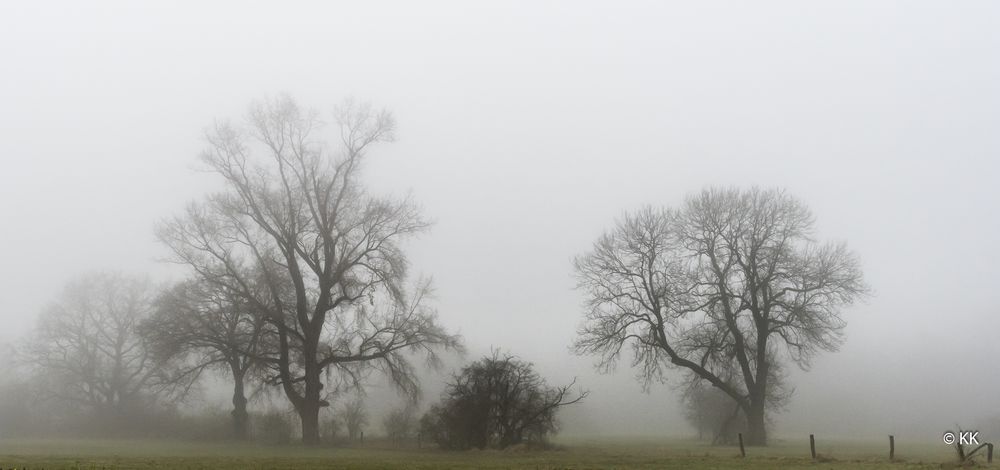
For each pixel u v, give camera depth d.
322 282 46.91
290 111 47.53
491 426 43.31
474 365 44.78
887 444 47.66
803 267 47.03
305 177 47.34
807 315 46.44
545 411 43.78
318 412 47.44
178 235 45.97
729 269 48.50
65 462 27.84
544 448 41.97
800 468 26.83
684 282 48.69
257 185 46.97
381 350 47.62
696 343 48.53
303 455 36.94
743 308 47.78
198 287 46.16
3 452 37.34
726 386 48.03
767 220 48.12
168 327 45.62
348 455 37.25
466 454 38.94
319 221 47.12
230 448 43.72
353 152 48.31
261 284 47.34
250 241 47.38
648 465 29.16
